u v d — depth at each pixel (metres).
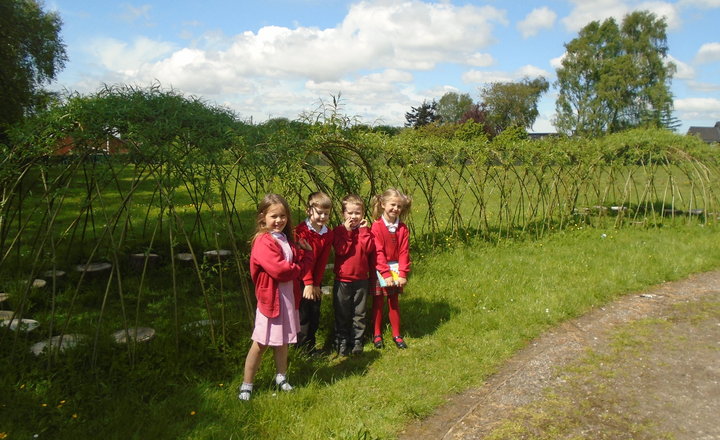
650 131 11.21
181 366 3.98
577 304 5.79
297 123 5.36
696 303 5.95
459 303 5.83
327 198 4.32
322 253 4.42
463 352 4.63
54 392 3.52
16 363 3.84
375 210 4.89
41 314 5.11
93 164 4.67
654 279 6.82
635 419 3.47
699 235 9.56
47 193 4.25
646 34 46.75
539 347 4.77
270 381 3.95
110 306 5.51
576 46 48.31
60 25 21.41
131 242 7.26
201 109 4.43
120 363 3.91
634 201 13.88
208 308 4.20
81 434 3.14
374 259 4.70
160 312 5.36
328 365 4.38
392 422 3.46
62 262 6.41
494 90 58.56
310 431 3.32
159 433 3.19
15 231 8.54
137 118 4.00
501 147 9.55
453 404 3.77
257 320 3.66
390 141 7.62
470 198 14.84
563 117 49.38
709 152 10.85
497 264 7.51
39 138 3.93
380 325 4.83
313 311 4.52
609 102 46.59
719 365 4.31
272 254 3.56
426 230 9.86
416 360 4.45
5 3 16.98
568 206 10.59
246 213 10.53
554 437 3.27
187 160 4.05
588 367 4.29
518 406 3.67
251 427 3.34
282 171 4.63
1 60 17.20
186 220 9.93
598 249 8.45
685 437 3.25
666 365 4.32
